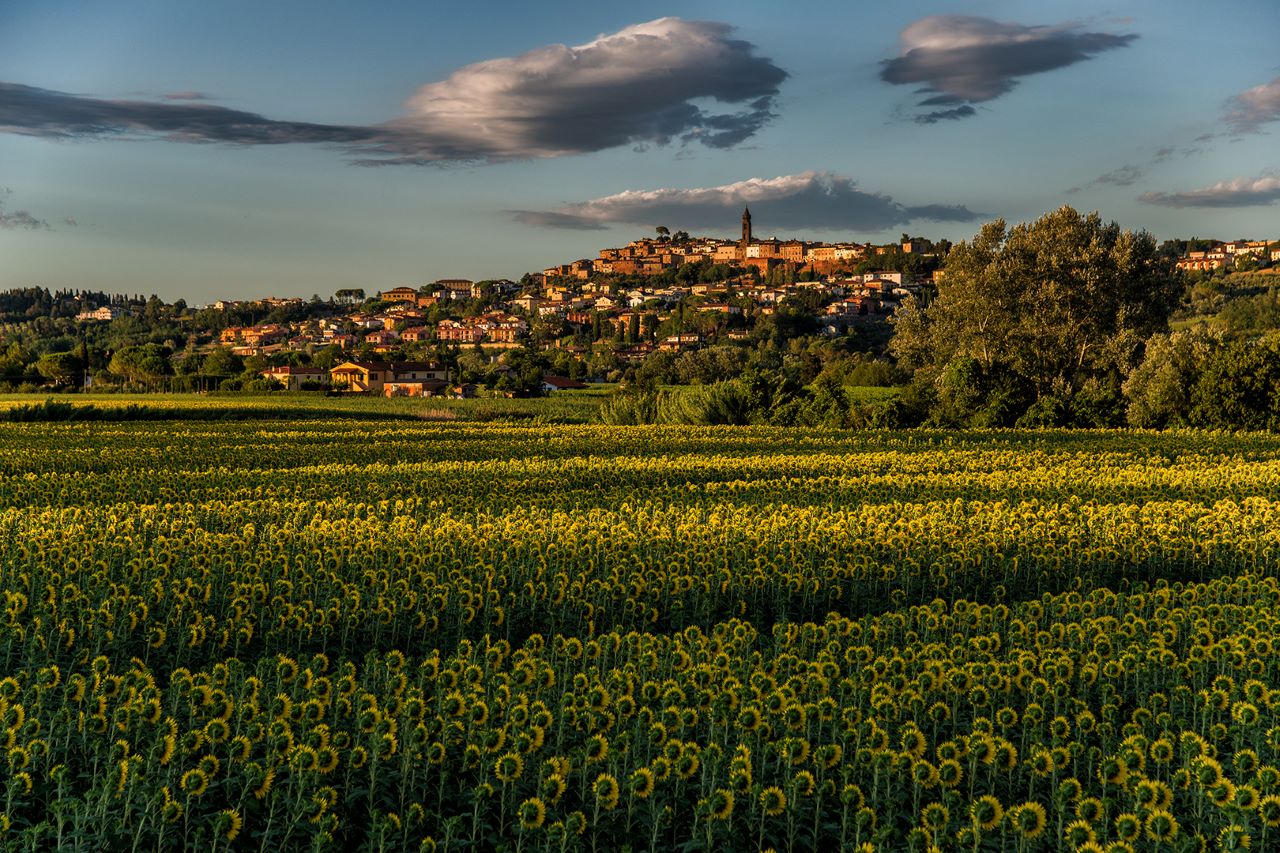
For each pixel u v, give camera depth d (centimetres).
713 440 5156
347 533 2112
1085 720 1038
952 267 7744
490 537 2128
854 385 10894
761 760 997
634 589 1759
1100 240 7519
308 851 877
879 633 1400
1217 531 2323
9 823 832
